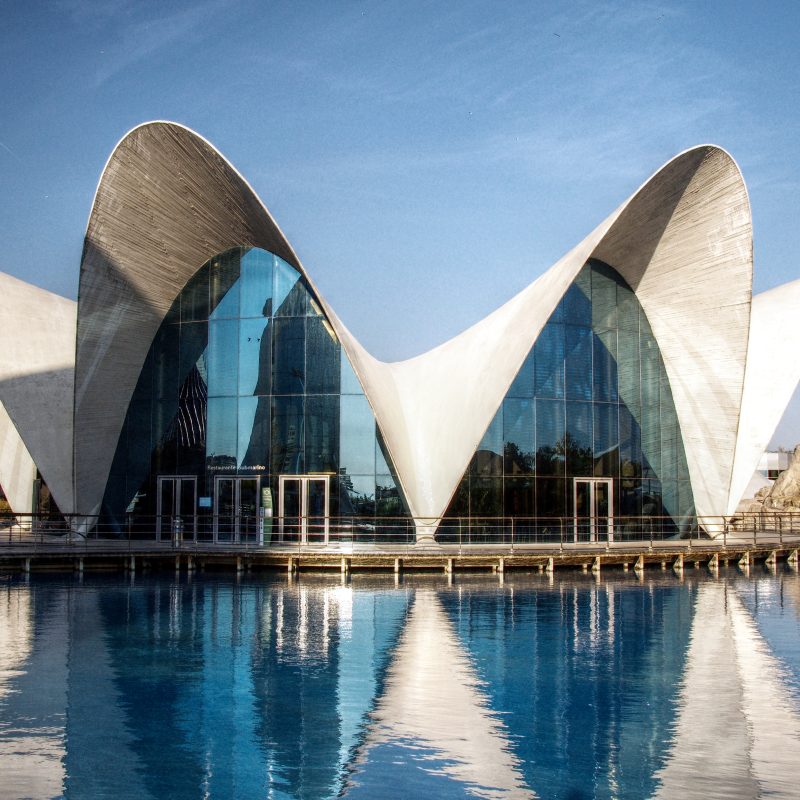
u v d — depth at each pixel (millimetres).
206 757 9977
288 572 26062
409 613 18625
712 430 32312
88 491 31266
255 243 30141
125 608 19047
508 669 13820
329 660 14297
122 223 27938
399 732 10852
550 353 30688
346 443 29375
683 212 28797
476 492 29625
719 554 29094
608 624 17562
